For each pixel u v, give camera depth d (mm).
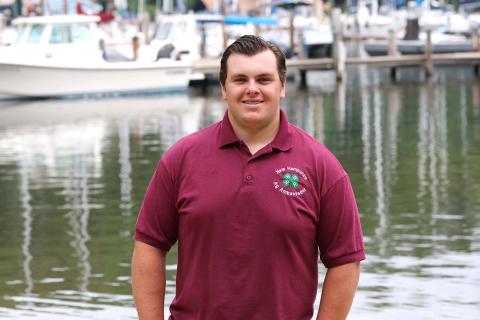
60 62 32688
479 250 10078
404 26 53438
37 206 13117
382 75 42219
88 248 10555
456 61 40125
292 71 40438
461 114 24531
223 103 30766
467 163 16016
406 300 8438
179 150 4293
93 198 13633
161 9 76938
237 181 4176
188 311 4293
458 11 69875
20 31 33312
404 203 12672
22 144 20438
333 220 4266
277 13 57500
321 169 4234
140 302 4367
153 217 4336
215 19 41375
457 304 8312
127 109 29094
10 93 32562
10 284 9172
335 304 4309
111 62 33688
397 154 17297
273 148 4203
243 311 4188
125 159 17734
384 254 10000
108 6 64500
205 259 4223
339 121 23641
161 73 34656
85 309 8375
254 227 4160
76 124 24688
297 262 4215
